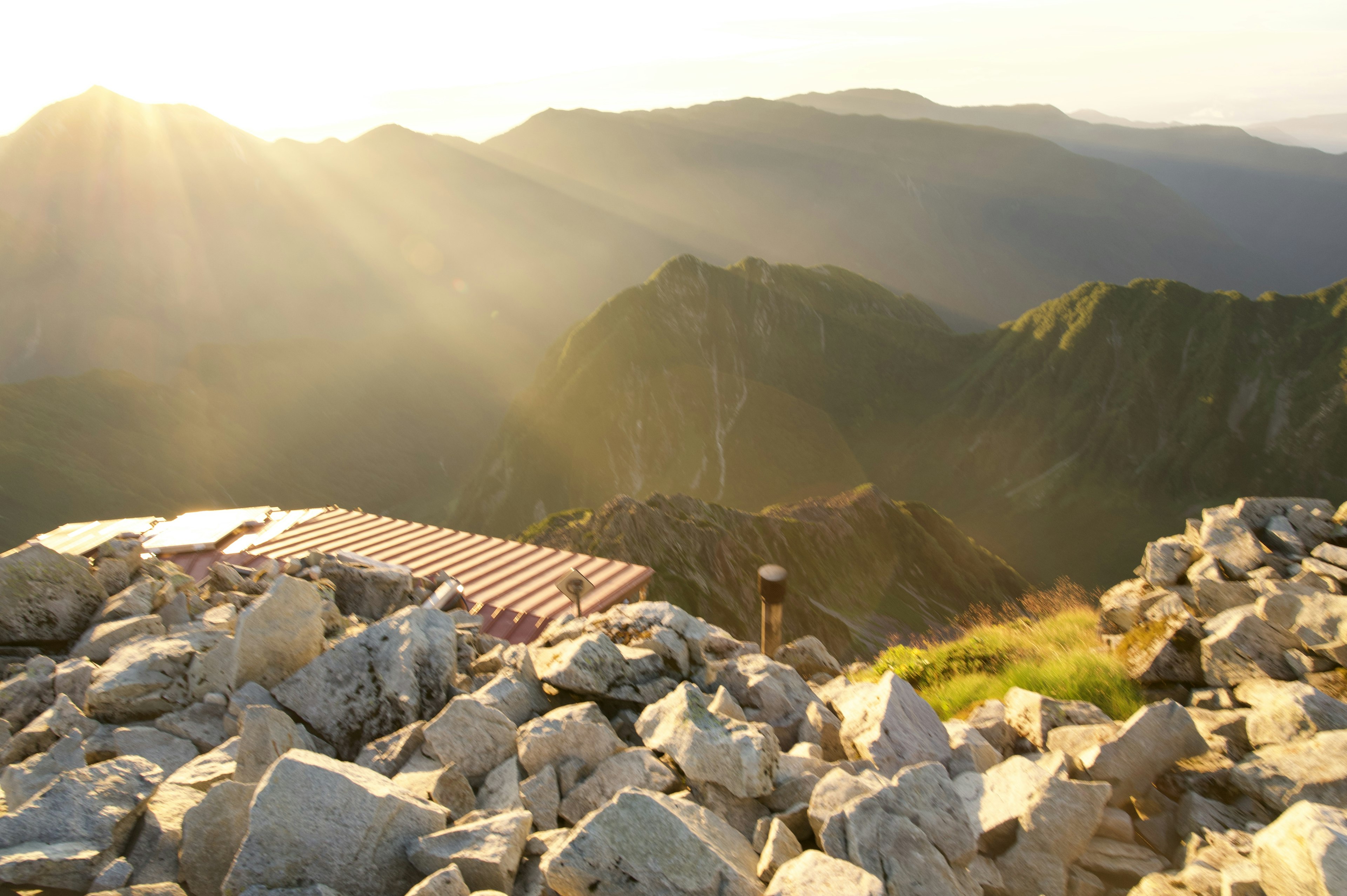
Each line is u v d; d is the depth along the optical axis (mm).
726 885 4582
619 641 8539
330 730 6992
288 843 4703
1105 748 6293
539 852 5098
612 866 4621
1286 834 4535
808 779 5891
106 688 7238
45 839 4828
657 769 5957
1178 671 8352
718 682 7957
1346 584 8438
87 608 9484
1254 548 9539
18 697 7609
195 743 6926
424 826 5062
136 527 19969
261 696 7305
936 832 5199
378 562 13797
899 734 6539
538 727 6410
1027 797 5719
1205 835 5598
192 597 10695
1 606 8844
